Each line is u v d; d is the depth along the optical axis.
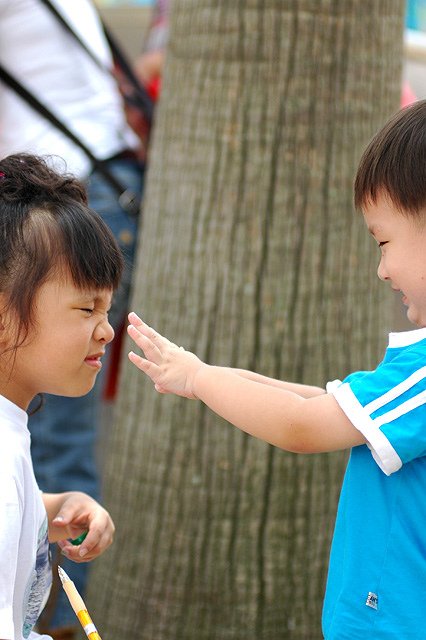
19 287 3.00
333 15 4.64
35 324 3.03
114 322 6.01
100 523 3.49
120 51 6.33
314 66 4.64
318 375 4.71
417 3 8.74
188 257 4.77
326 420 3.03
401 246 3.01
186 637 4.73
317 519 4.75
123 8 8.33
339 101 4.69
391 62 4.88
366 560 3.03
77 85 6.01
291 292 4.69
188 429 4.74
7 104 5.81
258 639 4.70
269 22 4.62
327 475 4.75
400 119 3.06
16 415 3.06
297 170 4.67
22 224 3.04
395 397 2.94
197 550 4.73
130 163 6.22
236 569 4.70
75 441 5.85
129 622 4.82
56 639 5.49
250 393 3.14
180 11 4.89
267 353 4.68
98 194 5.97
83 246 3.06
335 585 3.15
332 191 4.70
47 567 3.26
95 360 3.17
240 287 4.68
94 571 5.06
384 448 2.89
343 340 4.77
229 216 4.70
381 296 4.95
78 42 5.98
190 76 4.80
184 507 4.73
